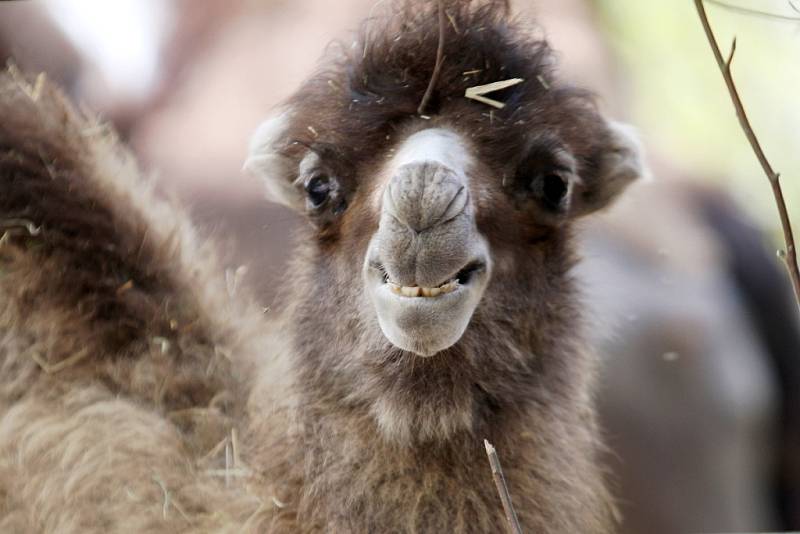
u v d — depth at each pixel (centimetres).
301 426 2289
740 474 4028
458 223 1933
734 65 4856
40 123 2522
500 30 2255
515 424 2252
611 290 3722
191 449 2397
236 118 4238
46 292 2420
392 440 2209
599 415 3834
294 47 4331
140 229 2564
